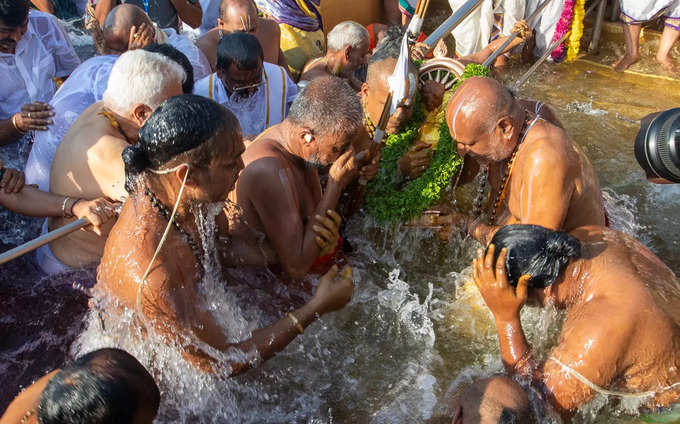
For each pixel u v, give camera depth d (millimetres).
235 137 2084
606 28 6145
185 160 2012
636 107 5086
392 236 3482
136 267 2076
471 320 3070
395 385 2746
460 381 2697
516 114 2699
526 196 2699
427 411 2596
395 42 3268
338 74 4703
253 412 2611
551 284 2295
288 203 2756
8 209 3092
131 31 3715
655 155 2758
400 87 2900
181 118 1991
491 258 2328
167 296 2107
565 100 5211
